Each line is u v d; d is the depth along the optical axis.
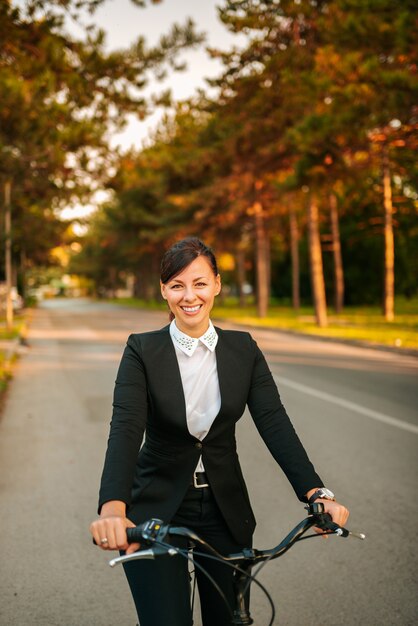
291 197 32.03
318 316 28.08
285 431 2.34
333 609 3.69
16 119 13.85
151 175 45.66
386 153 23.94
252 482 6.16
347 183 24.67
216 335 2.38
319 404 10.19
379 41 18.48
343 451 7.26
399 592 3.87
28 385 12.74
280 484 6.08
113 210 61.06
